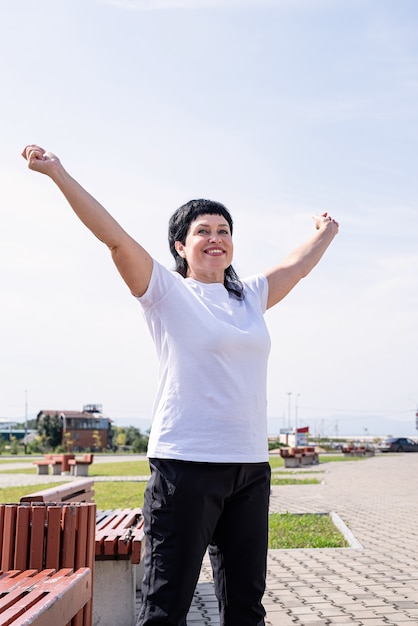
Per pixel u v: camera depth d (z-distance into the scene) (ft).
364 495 54.24
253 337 9.67
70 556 12.54
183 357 9.41
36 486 63.77
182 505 9.07
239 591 9.45
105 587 16.35
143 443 231.30
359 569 24.47
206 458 9.11
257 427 9.57
